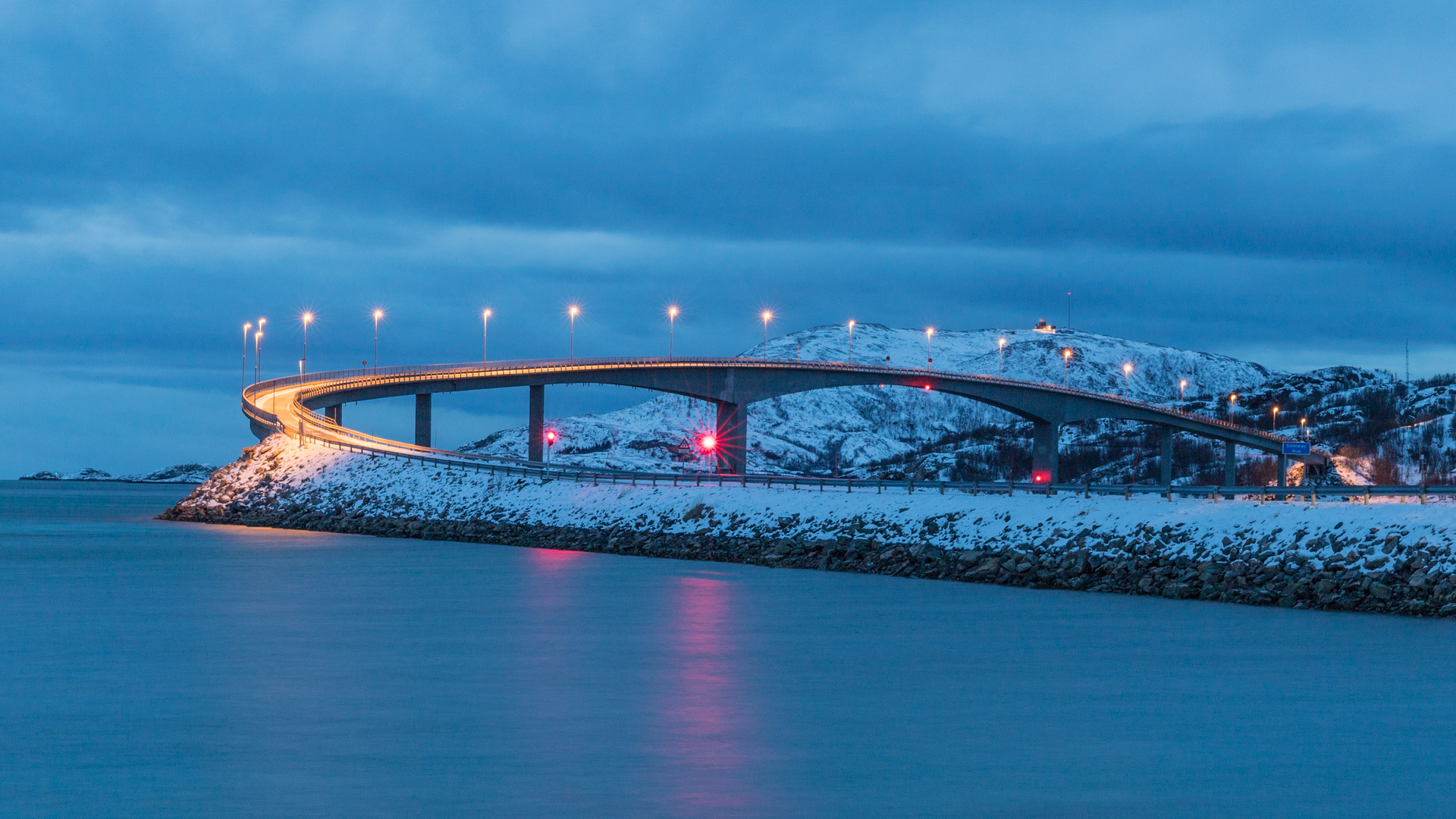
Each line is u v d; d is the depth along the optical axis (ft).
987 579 238.07
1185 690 126.11
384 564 281.95
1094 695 123.75
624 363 608.60
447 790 87.25
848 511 296.30
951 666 140.56
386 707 116.16
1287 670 138.10
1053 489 276.82
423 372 558.15
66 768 92.79
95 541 366.22
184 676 132.26
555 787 88.22
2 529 449.48
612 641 159.63
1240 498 249.75
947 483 301.84
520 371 575.38
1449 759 98.12
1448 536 193.67
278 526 430.61
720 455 651.25
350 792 86.48
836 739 103.71
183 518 478.18
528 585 233.14
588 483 388.16
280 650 151.64
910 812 82.89
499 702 118.62
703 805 84.02
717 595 216.54
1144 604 201.57
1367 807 85.25
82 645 155.53
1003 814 82.64
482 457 470.39
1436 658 145.79
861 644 157.38
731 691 125.18
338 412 571.28
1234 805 85.15
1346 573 196.65
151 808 82.64
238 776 90.94
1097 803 85.35
